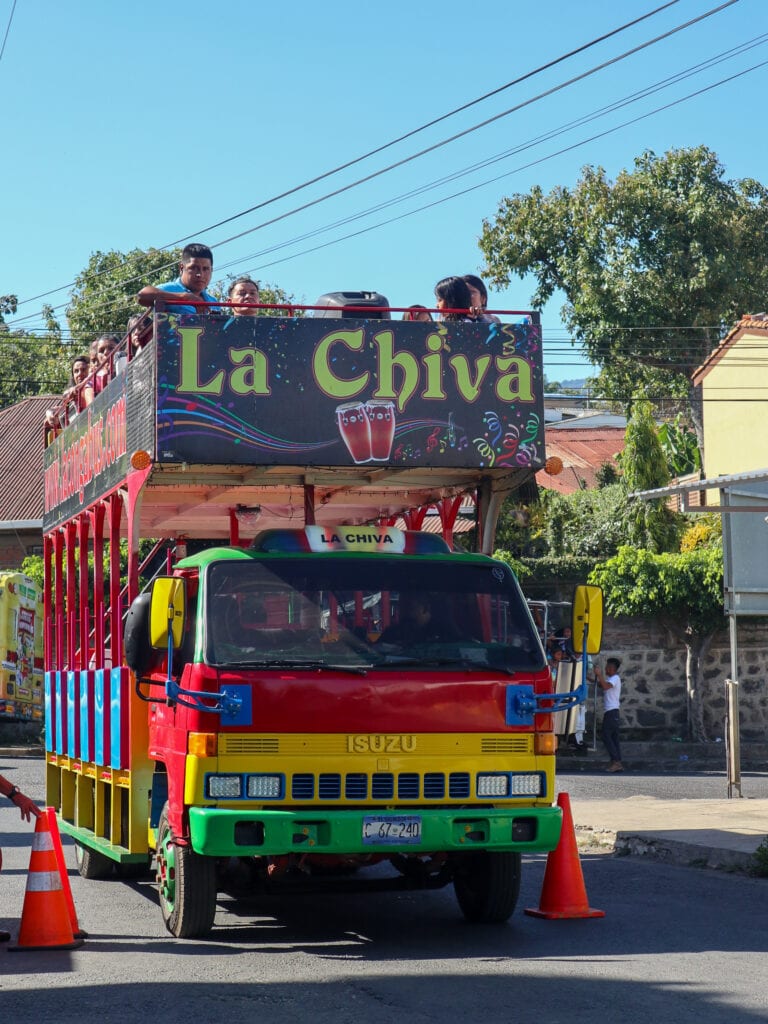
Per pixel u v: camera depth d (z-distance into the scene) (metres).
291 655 8.81
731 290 48.75
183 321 9.65
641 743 26.95
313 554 9.26
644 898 11.11
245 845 8.49
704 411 40.28
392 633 9.06
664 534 32.97
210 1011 7.03
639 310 48.84
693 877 12.40
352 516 13.72
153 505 12.50
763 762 25.86
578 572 28.31
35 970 8.17
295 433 9.77
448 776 8.85
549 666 9.49
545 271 51.88
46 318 54.03
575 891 10.16
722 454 39.53
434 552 9.54
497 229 51.78
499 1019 6.79
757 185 51.16
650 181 50.06
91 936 9.42
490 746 8.98
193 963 8.35
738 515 19.02
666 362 49.81
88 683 11.90
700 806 17.06
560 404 85.94
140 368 10.11
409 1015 6.89
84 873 12.66
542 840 8.92
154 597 8.77
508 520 31.66
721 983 7.62
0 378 55.16
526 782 9.02
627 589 27.30
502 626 9.30
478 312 10.41
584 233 49.78
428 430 9.96
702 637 27.59
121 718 10.27
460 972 7.99
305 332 9.88
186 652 9.12
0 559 39.47
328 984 7.67
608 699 24.80
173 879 9.39
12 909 10.68
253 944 9.06
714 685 27.75
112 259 48.59
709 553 27.45
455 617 9.22
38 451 42.88
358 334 9.96
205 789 8.54
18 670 28.58
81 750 12.19
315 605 9.02
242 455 9.66
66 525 14.02
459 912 10.50
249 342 9.77
